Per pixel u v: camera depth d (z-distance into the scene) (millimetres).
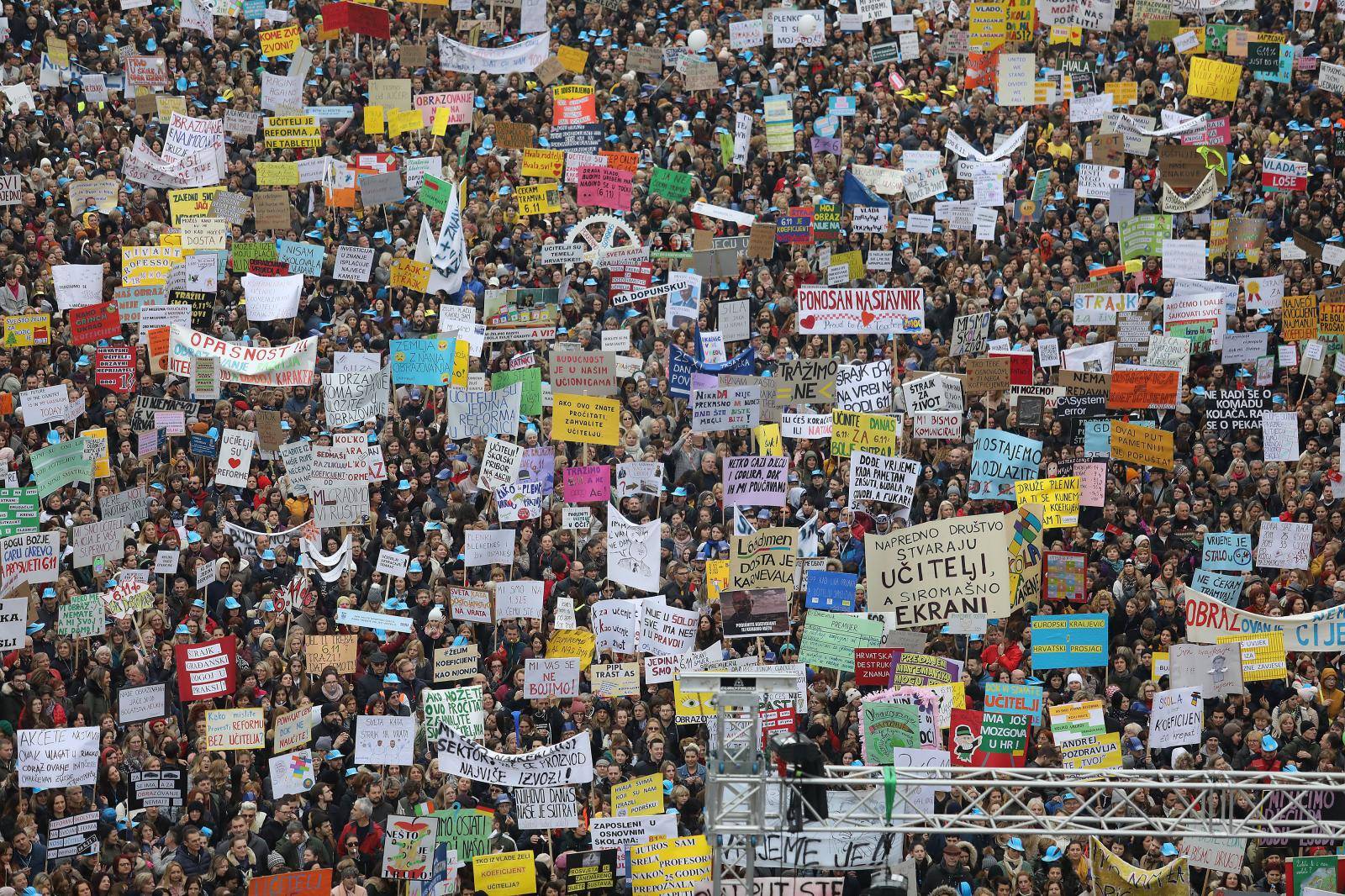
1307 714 33125
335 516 39000
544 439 43281
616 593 37219
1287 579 36875
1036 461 39031
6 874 30609
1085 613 35938
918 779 28406
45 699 33594
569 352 41312
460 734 33031
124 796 33562
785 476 38031
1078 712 32062
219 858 31359
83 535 37375
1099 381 42500
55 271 45750
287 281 45781
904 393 42094
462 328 44500
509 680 35562
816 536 38250
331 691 34281
